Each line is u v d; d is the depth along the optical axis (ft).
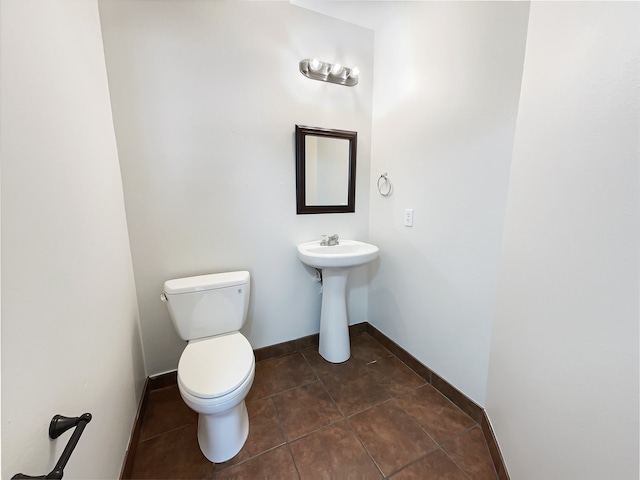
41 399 1.86
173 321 4.63
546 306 2.70
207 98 4.88
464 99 4.25
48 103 2.23
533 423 2.87
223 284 4.79
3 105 1.66
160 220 4.85
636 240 1.70
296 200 5.96
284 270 6.14
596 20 2.12
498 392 3.82
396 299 6.29
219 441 3.84
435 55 4.74
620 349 1.81
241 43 5.00
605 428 1.91
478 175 4.11
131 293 4.50
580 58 2.29
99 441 2.84
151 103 4.51
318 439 4.21
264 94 5.31
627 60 1.80
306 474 3.69
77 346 2.46
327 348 6.19
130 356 4.20
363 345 6.90
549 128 2.72
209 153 5.03
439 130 4.77
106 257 3.41
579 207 2.26
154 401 4.98
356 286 7.23
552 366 2.57
